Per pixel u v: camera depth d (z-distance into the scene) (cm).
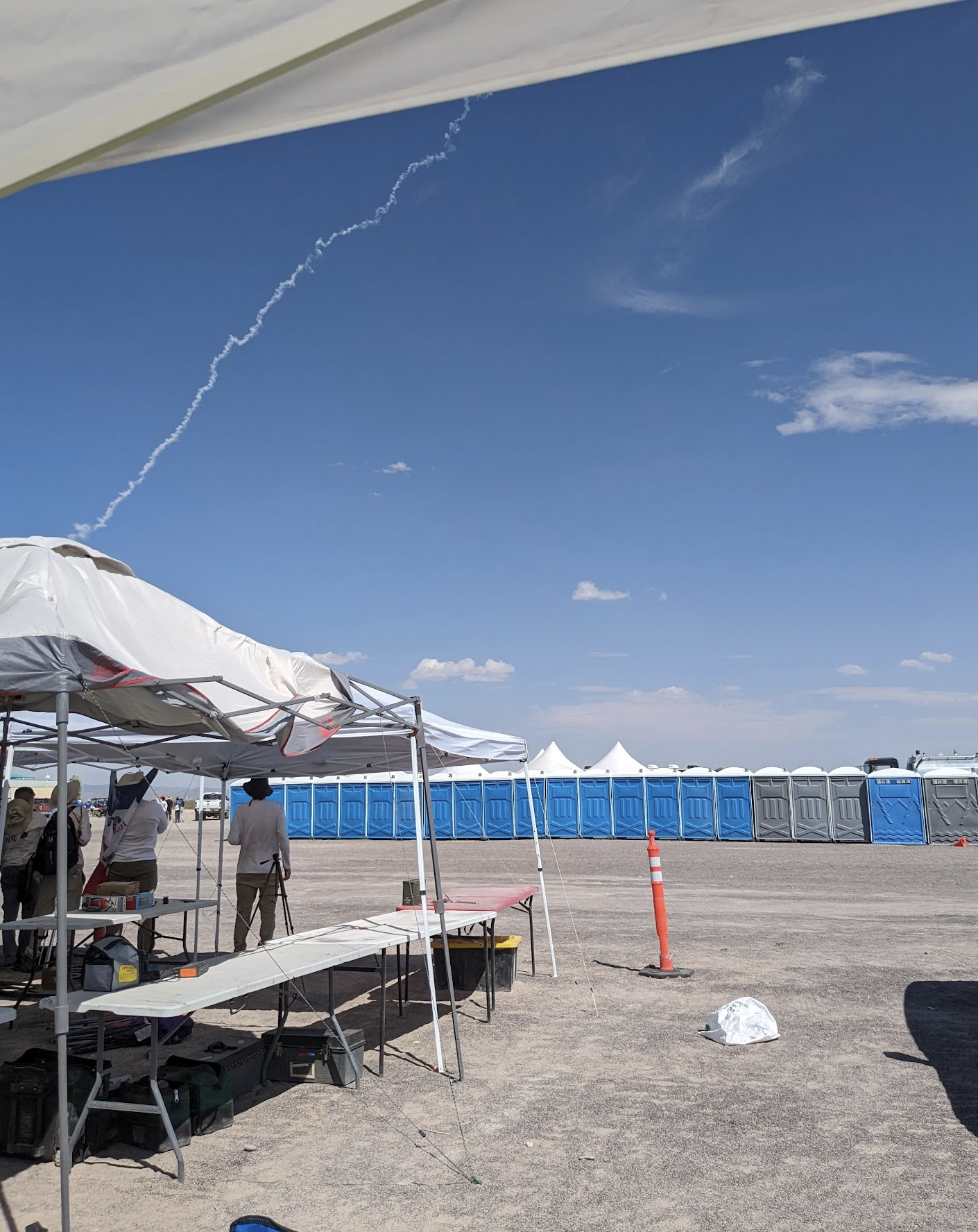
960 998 925
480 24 120
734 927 1402
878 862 2645
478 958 1008
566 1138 572
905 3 115
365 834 4022
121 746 937
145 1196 495
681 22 121
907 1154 536
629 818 3822
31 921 606
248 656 712
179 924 1485
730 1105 625
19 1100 555
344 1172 525
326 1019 888
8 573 582
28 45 127
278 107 132
